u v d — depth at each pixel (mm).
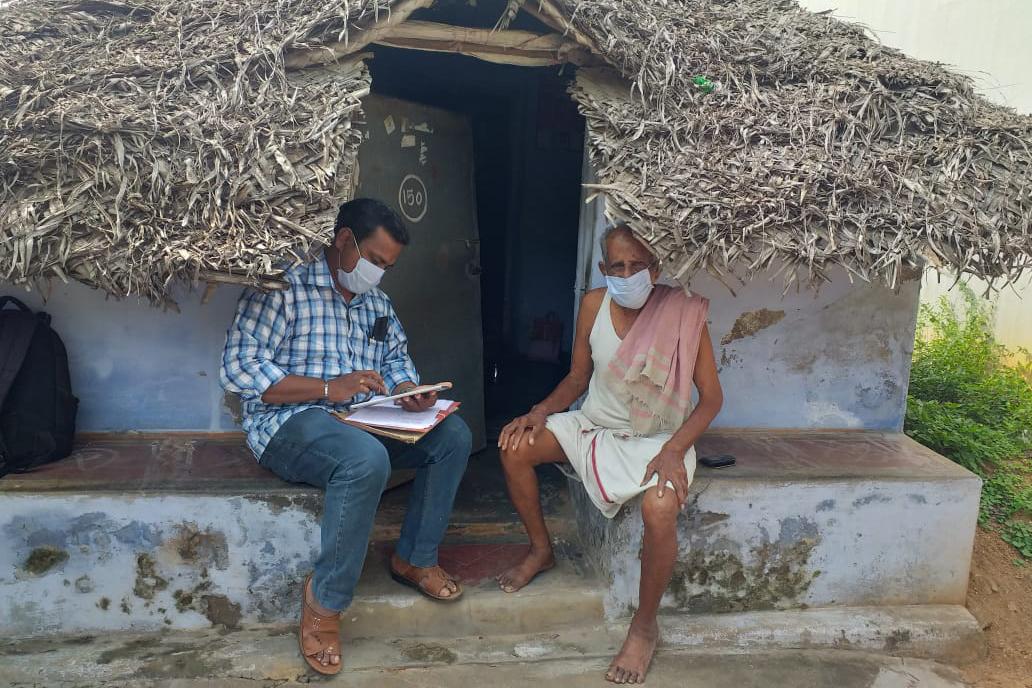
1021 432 4594
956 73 3488
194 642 2738
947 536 3131
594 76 3172
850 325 3520
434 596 2855
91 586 2713
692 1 3861
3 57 2863
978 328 6141
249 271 2340
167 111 2650
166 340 3176
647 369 2729
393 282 3625
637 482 2693
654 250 2574
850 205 2809
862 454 3328
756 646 2969
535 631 2926
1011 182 2930
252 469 2922
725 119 3002
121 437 3209
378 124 3488
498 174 5918
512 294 6098
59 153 2502
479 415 4172
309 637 2629
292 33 2805
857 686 2809
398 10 2830
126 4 3238
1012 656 3078
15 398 2787
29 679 2533
